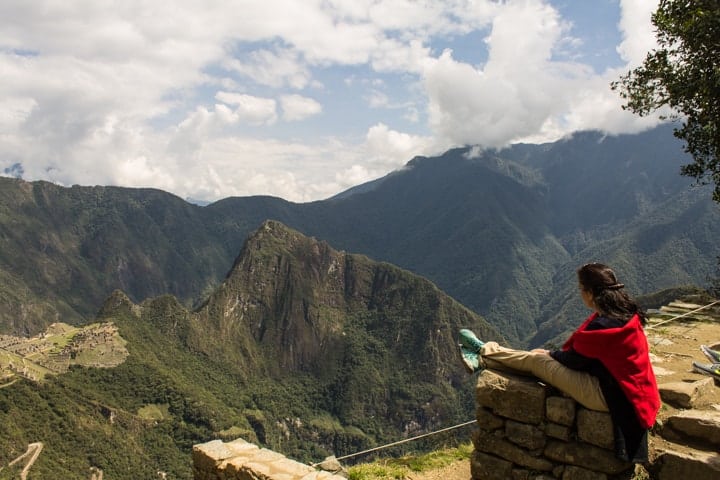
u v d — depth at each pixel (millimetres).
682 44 14375
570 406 4820
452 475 7375
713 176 15547
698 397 7176
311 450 157250
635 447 4488
